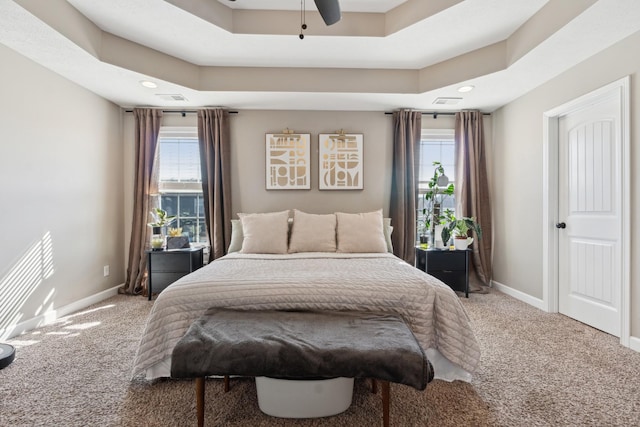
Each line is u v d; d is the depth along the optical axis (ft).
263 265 8.21
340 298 6.10
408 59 10.43
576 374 6.37
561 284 10.14
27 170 8.69
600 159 8.70
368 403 5.50
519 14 8.05
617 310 8.19
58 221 9.72
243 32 8.83
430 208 13.38
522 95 11.48
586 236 9.20
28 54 8.41
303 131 13.20
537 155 10.80
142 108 12.69
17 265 8.39
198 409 4.71
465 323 6.10
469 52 9.98
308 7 8.77
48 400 5.50
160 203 13.41
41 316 9.07
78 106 10.49
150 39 9.19
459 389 5.89
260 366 4.47
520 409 5.28
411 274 6.90
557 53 8.40
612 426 4.85
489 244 13.04
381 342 4.70
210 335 4.86
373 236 10.68
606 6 6.45
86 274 10.92
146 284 12.35
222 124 12.69
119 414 5.15
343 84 11.05
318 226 10.90
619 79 7.80
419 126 13.05
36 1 6.79
